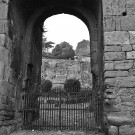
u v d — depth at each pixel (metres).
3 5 7.27
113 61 6.83
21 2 8.41
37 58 11.34
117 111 6.50
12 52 7.71
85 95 8.17
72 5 9.85
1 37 6.98
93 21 9.70
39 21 10.38
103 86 7.02
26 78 9.07
